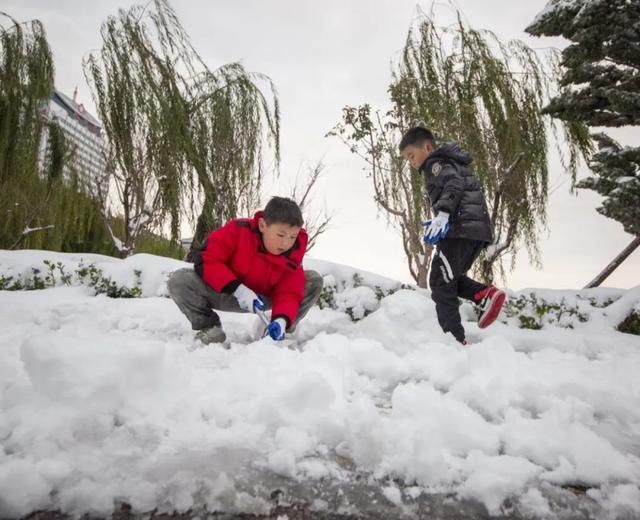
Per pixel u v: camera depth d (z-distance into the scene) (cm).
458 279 318
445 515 98
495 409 162
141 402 137
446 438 130
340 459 120
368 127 743
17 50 827
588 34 491
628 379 212
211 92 877
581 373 218
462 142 705
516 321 453
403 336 278
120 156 806
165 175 807
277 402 142
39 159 845
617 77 519
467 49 734
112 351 138
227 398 151
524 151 700
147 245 877
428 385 186
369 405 137
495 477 109
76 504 93
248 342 290
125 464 108
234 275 247
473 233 302
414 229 732
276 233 237
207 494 99
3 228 819
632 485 111
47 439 111
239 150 880
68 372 128
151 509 94
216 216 860
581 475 116
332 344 230
